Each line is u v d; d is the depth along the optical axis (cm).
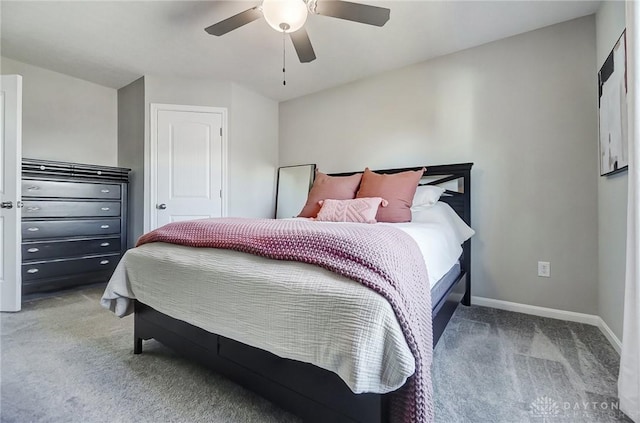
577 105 217
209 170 335
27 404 124
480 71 254
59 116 318
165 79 324
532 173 232
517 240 238
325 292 92
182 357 163
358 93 324
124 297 163
